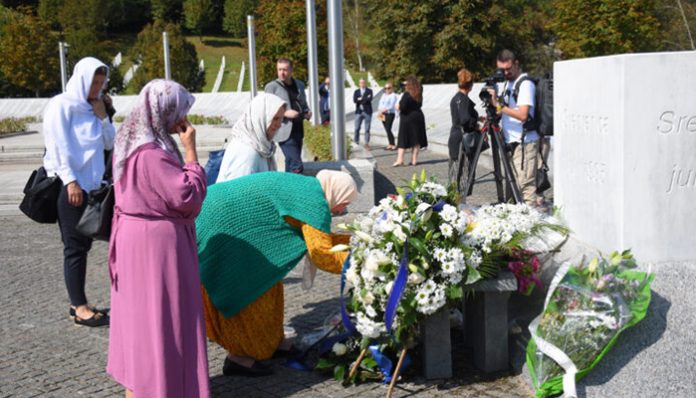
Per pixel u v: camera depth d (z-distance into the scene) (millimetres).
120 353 3883
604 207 4738
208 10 98062
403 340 4266
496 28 43125
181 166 3775
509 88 7953
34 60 48875
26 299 6391
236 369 4574
